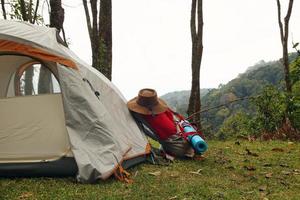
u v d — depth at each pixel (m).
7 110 6.01
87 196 4.97
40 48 5.86
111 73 11.78
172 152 7.31
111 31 11.82
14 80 6.14
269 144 9.59
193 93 13.24
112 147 5.84
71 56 6.38
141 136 7.17
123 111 7.19
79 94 5.87
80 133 5.80
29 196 4.95
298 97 12.18
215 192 5.24
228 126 13.76
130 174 6.12
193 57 13.37
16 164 5.80
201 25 13.32
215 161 7.22
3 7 13.94
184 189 5.33
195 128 7.75
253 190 5.44
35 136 5.95
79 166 5.53
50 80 6.06
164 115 7.46
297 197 5.16
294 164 7.11
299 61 14.20
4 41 5.83
